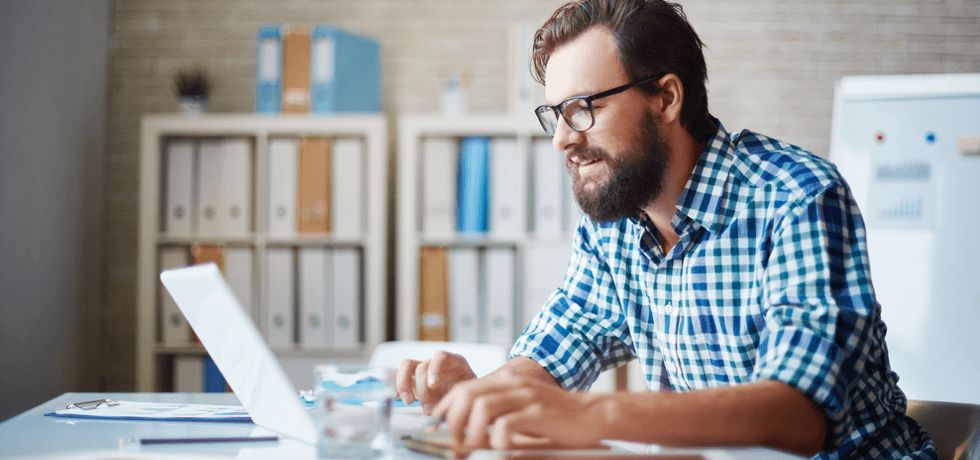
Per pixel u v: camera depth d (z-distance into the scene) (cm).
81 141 364
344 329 348
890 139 297
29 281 321
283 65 350
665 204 134
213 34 392
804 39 383
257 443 105
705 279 131
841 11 382
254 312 350
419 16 390
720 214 129
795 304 111
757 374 106
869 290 112
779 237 118
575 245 155
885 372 128
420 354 205
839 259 115
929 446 128
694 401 95
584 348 147
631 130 126
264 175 349
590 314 149
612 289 149
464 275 347
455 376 124
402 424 114
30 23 318
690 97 131
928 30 381
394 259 388
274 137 354
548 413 91
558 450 92
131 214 393
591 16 127
